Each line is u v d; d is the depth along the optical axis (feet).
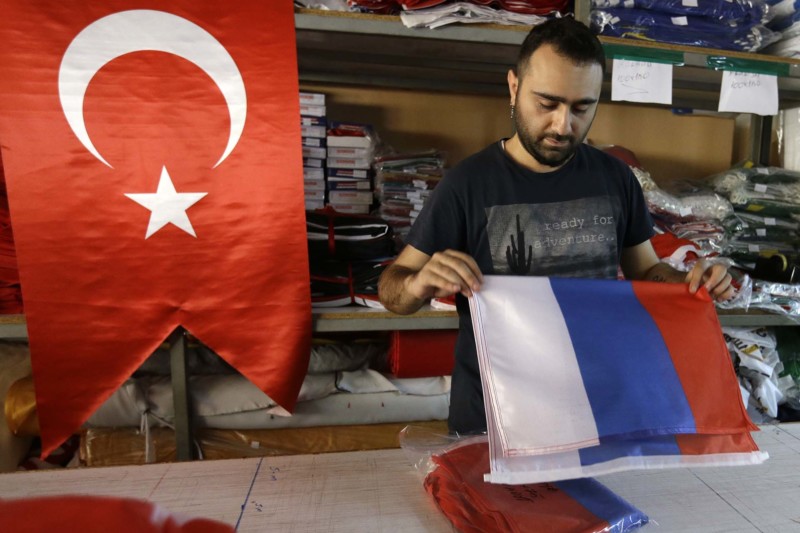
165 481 2.56
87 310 4.54
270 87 4.52
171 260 4.61
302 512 2.33
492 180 3.59
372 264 5.50
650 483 2.60
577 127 3.19
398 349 5.66
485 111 7.24
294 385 4.90
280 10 4.48
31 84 4.24
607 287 2.66
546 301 2.54
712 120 7.88
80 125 4.35
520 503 2.21
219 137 4.53
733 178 6.77
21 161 4.30
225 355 4.79
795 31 5.65
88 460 5.29
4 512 1.40
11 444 5.27
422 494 2.49
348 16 4.64
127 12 4.30
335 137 5.98
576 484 2.39
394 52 5.88
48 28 4.21
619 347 2.46
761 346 6.04
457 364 3.71
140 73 4.38
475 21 4.79
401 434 2.86
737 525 2.28
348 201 6.13
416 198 6.10
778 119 7.48
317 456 2.82
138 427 5.39
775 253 6.45
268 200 4.64
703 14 5.34
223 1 4.41
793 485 2.59
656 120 7.75
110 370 4.65
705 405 2.42
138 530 1.36
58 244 4.43
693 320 2.62
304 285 4.78
